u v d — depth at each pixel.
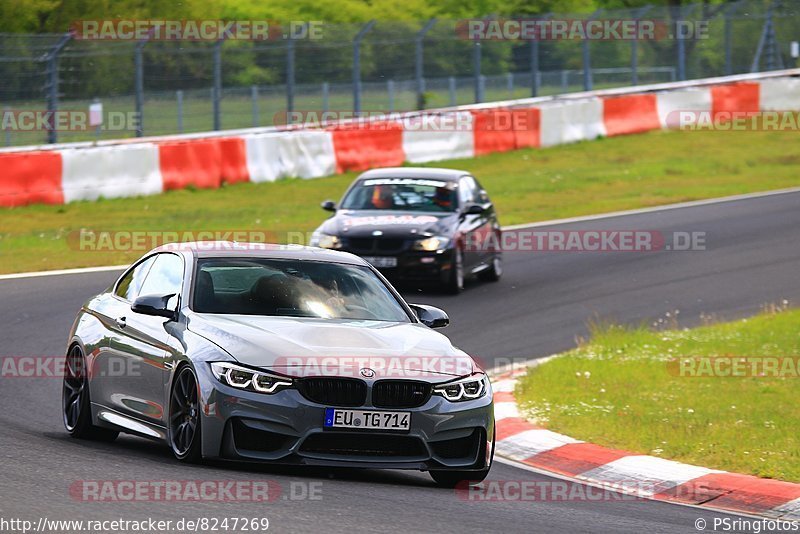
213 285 25.23
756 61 124.12
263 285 25.50
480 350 42.53
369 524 18.86
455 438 23.14
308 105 101.75
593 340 43.12
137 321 25.88
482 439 23.61
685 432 29.41
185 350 23.20
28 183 71.75
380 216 52.94
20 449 24.25
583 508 22.55
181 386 23.38
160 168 78.50
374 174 56.31
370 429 22.22
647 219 72.56
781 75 122.56
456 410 23.08
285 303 25.12
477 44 110.00
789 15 125.62
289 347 22.66
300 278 26.08
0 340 40.56
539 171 92.69
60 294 48.78
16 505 18.48
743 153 102.50
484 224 55.59
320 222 69.62
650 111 112.75
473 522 19.98
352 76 103.62
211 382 22.17
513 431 30.50
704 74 122.56
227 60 98.75
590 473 26.94
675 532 20.73
